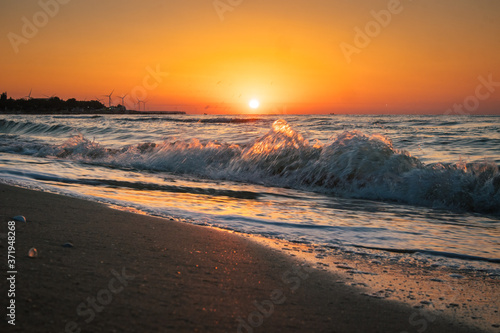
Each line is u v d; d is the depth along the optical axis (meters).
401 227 4.79
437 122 28.77
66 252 2.75
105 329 1.78
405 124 27.41
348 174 7.82
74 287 2.18
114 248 2.96
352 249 3.74
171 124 30.52
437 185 6.83
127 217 4.11
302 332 1.96
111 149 11.80
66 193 5.53
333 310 2.26
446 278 3.03
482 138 15.48
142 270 2.57
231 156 9.87
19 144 13.25
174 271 2.62
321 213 5.47
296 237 4.05
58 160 10.12
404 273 3.11
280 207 5.79
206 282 2.49
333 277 2.87
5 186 5.17
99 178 7.60
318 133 19.67
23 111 83.12
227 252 3.21
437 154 12.02
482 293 2.72
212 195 6.65
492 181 6.63
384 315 2.25
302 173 8.41
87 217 3.89
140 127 24.64
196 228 3.96
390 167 7.78
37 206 4.14
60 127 22.94
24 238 2.99
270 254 3.30
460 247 3.98
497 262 3.53
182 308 2.08
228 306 2.17
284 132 9.84
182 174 9.08
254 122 36.09
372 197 7.16
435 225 5.02
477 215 5.90
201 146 10.70
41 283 2.18
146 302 2.10
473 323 2.23
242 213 5.14
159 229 3.73
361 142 8.71
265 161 9.14
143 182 7.54
